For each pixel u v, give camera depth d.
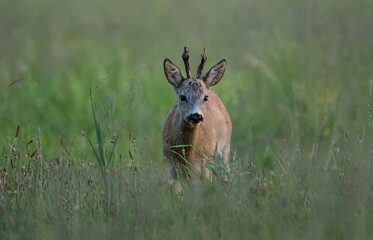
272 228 7.75
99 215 8.63
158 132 13.66
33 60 19.44
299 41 17.16
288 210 8.05
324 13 19.67
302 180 8.64
